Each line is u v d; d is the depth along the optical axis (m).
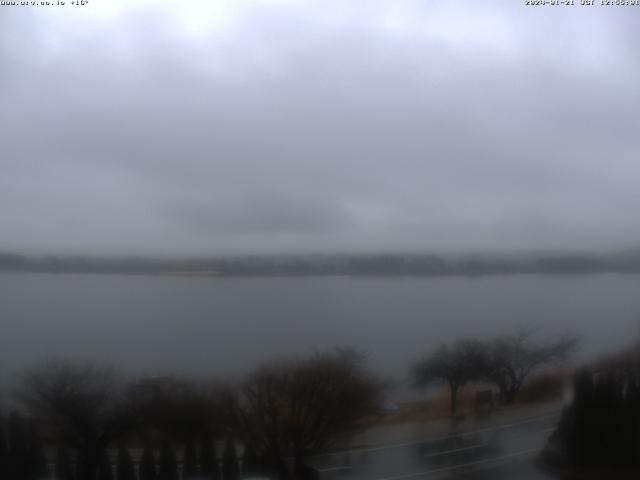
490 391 12.96
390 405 11.97
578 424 10.80
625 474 10.10
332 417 10.74
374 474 9.62
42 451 10.02
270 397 10.78
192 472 9.84
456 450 10.16
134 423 10.34
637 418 11.09
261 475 9.85
